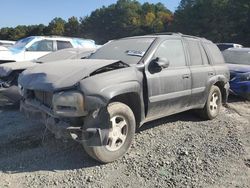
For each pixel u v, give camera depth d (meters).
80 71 5.23
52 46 14.46
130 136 5.49
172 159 5.55
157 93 6.04
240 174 5.16
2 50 13.02
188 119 7.82
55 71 5.44
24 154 5.54
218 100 8.02
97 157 5.13
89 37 113.00
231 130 7.21
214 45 8.31
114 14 113.56
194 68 7.14
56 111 4.96
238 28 67.88
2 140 6.09
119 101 5.60
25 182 4.66
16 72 8.20
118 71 5.48
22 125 6.92
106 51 6.72
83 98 4.88
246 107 9.88
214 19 76.19
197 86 7.14
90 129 4.97
